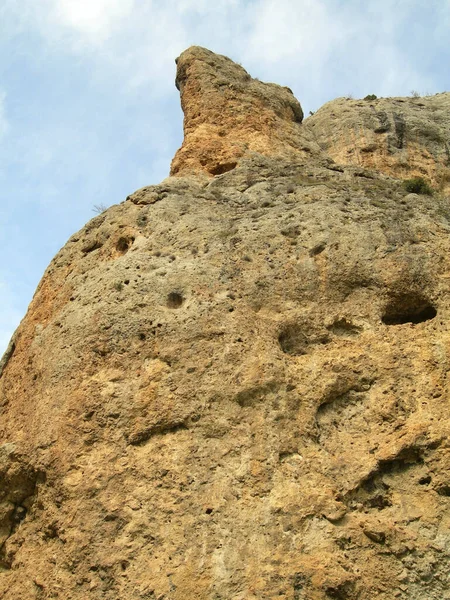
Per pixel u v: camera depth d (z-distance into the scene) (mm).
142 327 10414
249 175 14453
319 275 10867
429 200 12922
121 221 12781
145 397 9688
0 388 11938
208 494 8758
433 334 10180
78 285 11945
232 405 9500
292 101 18859
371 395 9719
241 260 11227
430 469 8961
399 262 10836
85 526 8758
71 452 9438
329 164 15688
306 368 10000
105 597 8203
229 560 8219
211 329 10211
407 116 20438
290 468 8992
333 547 8328
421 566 8211
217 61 18656
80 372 10203
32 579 8914
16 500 9992
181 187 13859
